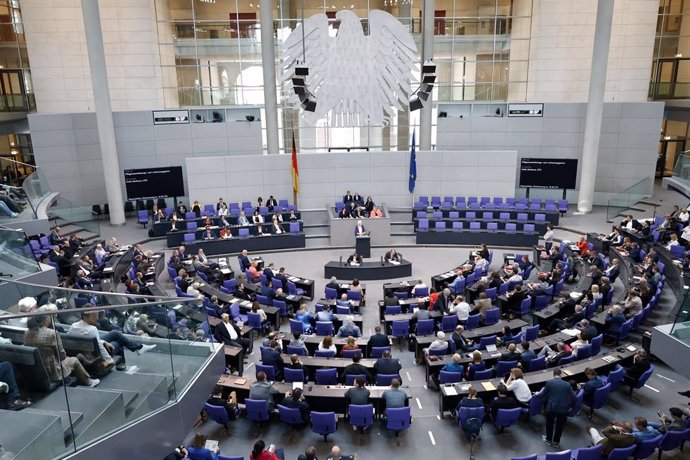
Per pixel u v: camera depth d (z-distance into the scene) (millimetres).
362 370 10219
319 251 21500
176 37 26625
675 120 26766
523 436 9359
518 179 26266
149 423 6660
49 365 5480
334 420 8992
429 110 25156
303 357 11055
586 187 24062
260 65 27141
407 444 9219
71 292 7281
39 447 5215
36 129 23438
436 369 10945
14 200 15062
